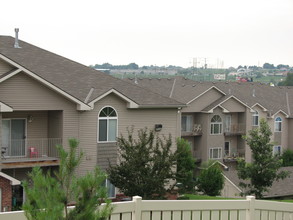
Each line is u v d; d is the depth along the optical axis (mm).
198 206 11445
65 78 27453
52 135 26375
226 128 51125
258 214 12023
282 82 124875
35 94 24656
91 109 26031
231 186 36531
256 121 53938
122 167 22422
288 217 12281
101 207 9492
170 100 29578
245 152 51594
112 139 27391
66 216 8445
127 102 27609
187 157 35656
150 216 11141
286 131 57375
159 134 29078
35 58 28406
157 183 21875
